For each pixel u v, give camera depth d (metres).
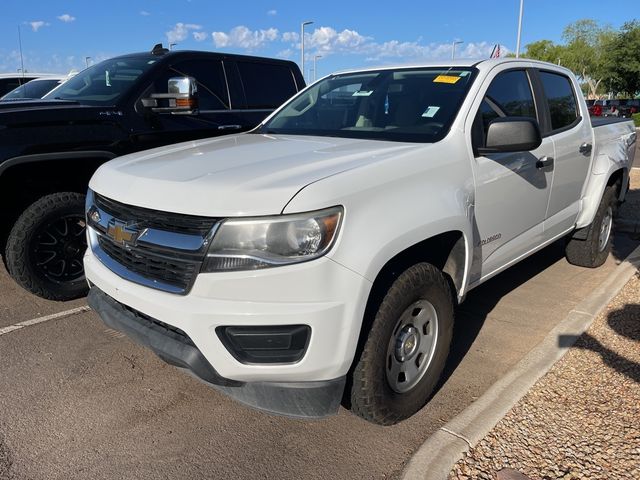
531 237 4.04
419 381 2.89
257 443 2.77
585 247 5.15
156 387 3.28
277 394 2.38
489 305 4.48
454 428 2.75
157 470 2.58
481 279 3.50
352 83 4.10
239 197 2.28
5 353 3.67
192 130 5.21
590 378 3.21
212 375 2.38
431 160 2.89
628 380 3.18
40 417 2.97
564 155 4.25
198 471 2.57
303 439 2.80
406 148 2.95
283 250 2.24
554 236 4.49
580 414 2.88
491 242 3.48
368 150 2.90
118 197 2.69
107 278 2.74
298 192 2.27
